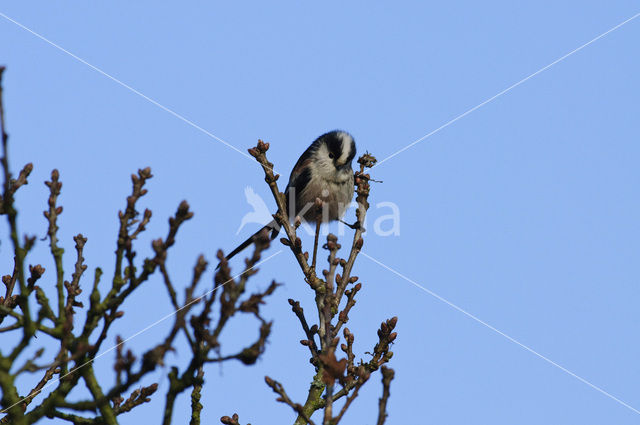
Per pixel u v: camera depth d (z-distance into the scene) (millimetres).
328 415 10742
